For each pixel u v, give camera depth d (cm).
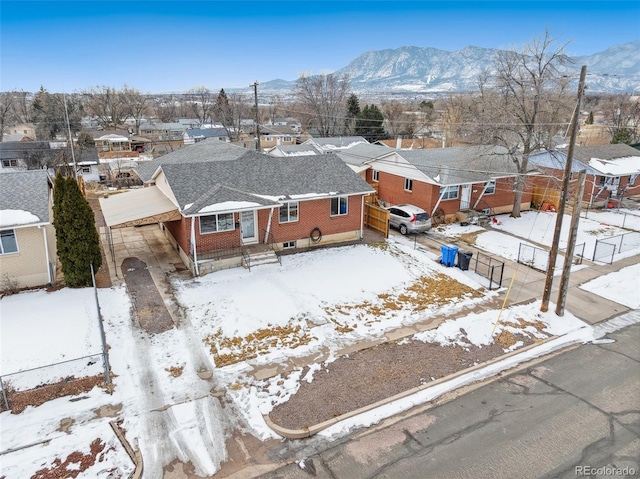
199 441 1002
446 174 2769
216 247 2019
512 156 2798
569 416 1095
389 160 3128
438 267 2081
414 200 2919
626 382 1242
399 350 1380
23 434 1002
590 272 2067
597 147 3791
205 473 916
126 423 1049
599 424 1066
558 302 1620
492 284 1905
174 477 904
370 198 3312
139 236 2502
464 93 8144
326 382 1216
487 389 1210
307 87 7644
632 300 1778
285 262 2061
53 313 1548
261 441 1009
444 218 2844
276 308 1617
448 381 1238
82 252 1727
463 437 1023
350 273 1955
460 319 1568
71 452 953
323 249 2264
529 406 1137
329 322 1539
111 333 1434
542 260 2197
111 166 5950
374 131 7369
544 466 934
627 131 5378
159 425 1045
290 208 2177
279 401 1138
